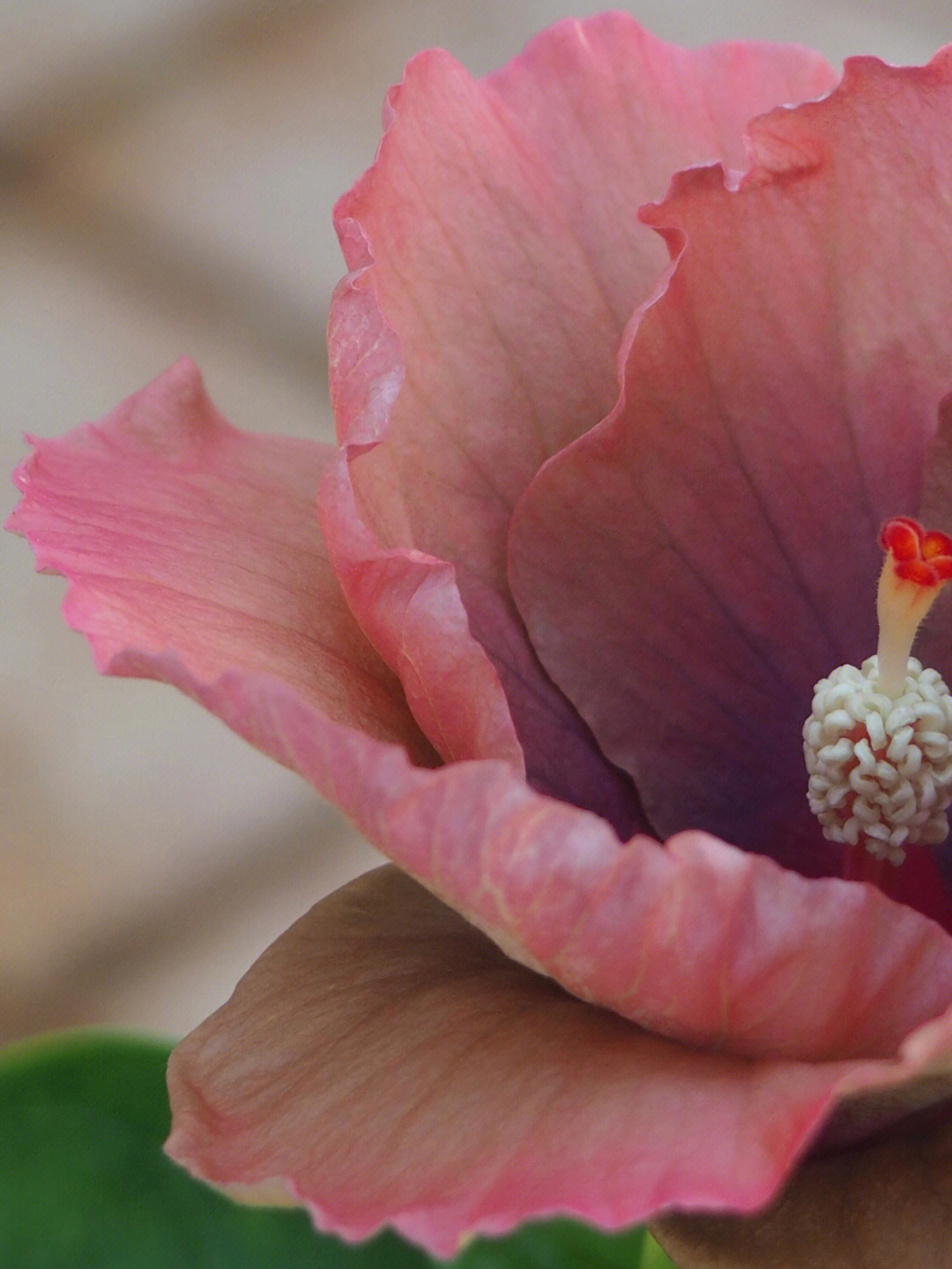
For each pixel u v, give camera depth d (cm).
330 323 41
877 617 45
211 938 69
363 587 41
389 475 43
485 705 41
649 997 40
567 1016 41
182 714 73
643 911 39
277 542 43
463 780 39
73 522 42
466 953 42
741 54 45
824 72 45
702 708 44
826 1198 41
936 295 44
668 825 44
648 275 44
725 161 45
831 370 44
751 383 44
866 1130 41
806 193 43
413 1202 39
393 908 42
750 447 44
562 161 44
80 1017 67
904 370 44
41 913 69
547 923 39
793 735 45
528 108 44
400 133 43
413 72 43
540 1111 40
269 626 42
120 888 70
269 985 42
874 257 44
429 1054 40
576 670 44
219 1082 41
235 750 72
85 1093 47
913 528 42
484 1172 39
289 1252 47
